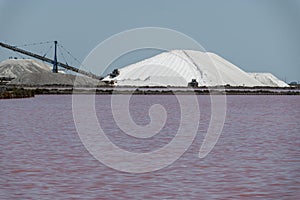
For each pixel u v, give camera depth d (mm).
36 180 44000
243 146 66562
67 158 55344
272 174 46906
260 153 59906
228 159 55625
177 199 38344
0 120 107062
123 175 46750
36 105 168125
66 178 44938
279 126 97250
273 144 68375
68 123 101125
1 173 46688
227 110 153500
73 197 38688
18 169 48531
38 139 72312
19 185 42125
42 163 51875
